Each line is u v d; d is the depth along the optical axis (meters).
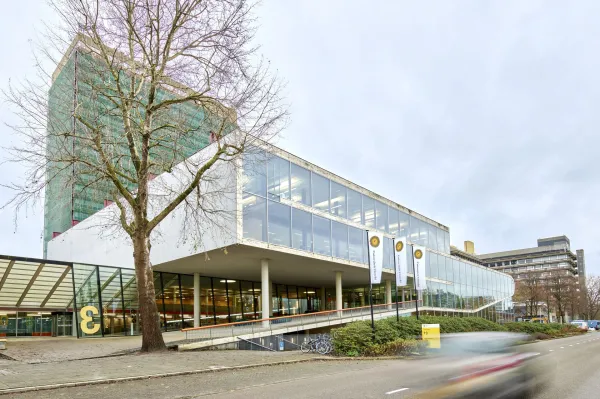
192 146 20.11
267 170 28.88
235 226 25.88
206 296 38.38
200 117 20.45
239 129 19.00
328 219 33.97
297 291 48.38
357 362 17.80
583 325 65.62
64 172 17.64
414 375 12.47
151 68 17.77
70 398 9.42
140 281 18.61
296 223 30.72
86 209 38.47
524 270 157.62
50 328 38.28
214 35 17.95
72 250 44.41
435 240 50.91
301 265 34.84
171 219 30.77
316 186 33.38
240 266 34.09
